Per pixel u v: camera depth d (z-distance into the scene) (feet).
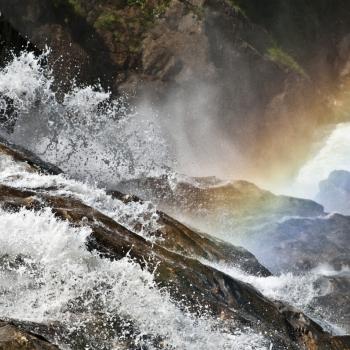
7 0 139.85
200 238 72.64
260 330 53.01
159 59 155.94
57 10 148.56
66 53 145.79
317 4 200.23
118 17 157.79
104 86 149.89
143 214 70.28
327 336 58.03
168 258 56.95
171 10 161.99
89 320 44.45
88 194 67.97
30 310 44.06
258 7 180.24
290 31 186.50
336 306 71.92
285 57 178.40
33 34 143.43
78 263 50.47
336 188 132.16
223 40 163.73
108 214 66.95
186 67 157.28
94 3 156.46
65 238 51.34
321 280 76.48
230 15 167.53
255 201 100.83
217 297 54.90
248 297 57.62
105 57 152.46
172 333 46.96
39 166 75.92
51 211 55.93
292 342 54.39
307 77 181.27
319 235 92.94
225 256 72.74
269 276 74.90
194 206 98.63
